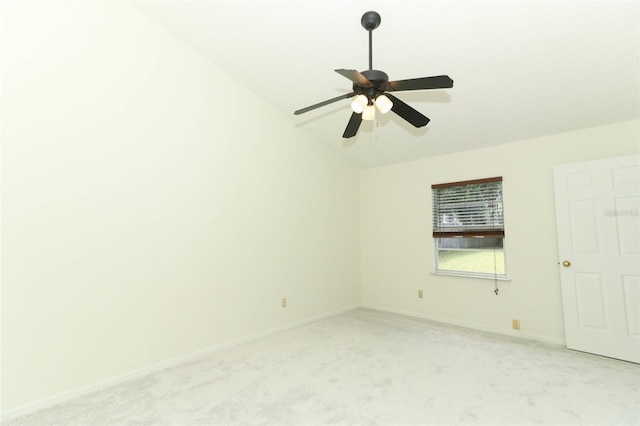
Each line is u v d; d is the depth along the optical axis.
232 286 3.36
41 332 2.16
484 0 2.13
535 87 2.80
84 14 2.41
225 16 2.66
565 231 3.21
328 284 4.54
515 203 3.63
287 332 3.75
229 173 3.40
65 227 2.29
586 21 2.14
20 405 2.06
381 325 4.01
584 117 3.05
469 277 3.95
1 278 2.03
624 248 2.88
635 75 2.48
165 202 2.87
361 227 5.15
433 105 3.26
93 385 2.36
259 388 2.36
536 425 1.90
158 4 2.62
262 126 3.76
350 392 2.29
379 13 2.34
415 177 4.54
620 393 2.26
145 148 2.75
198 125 3.14
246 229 3.54
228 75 3.42
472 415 2.00
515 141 3.66
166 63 2.90
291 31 2.69
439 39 2.50
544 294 3.40
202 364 2.82
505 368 2.69
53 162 2.25
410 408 2.08
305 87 3.46
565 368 2.68
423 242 4.41
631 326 2.81
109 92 2.54
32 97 2.17
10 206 2.07
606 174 3.00
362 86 1.97
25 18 2.15
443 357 2.93
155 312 2.75
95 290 2.42
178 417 2.01
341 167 4.88
